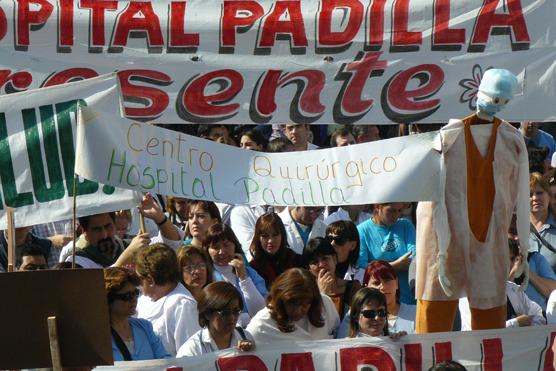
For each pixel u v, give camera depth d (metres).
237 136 36.09
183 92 25.05
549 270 26.22
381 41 24.84
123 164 19.27
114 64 25.05
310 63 24.94
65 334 17.14
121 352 20.50
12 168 21.06
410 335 20.69
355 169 19.94
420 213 20.38
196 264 23.89
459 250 20.20
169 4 25.00
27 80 25.05
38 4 24.98
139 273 22.83
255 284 25.09
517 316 24.31
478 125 20.03
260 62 24.98
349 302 23.34
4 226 21.06
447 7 24.77
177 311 22.53
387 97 24.95
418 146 19.89
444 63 24.81
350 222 26.17
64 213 21.06
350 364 20.67
